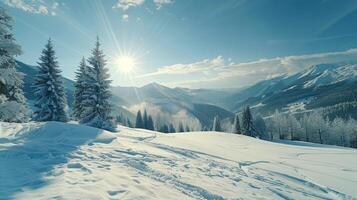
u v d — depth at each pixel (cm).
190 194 846
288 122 10562
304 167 2056
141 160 1216
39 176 767
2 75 2031
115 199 648
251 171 1575
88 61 3631
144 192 738
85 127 1850
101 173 856
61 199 595
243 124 7875
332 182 1541
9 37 2206
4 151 1025
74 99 4556
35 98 3559
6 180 709
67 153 1116
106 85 3594
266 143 4328
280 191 1168
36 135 1501
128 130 3519
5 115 2048
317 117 10731
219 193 927
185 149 2009
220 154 2152
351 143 10400
